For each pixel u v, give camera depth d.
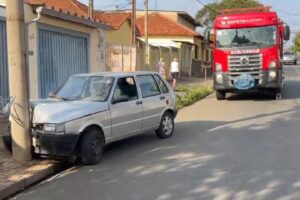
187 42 43.31
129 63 27.45
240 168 8.21
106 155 9.70
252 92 21.98
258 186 7.10
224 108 17.66
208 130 12.44
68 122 8.55
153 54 34.59
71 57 17.12
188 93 22.27
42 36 15.15
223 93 20.94
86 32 18.14
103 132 9.20
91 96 9.66
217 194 6.73
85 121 8.77
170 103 11.59
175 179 7.62
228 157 9.09
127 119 9.95
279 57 19.45
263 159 8.85
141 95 10.56
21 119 8.80
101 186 7.41
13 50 8.73
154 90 11.16
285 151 9.54
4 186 7.21
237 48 19.64
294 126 12.77
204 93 23.41
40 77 15.03
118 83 10.00
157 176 7.86
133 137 11.65
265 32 19.44
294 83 30.08
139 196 6.77
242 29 19.66
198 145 10.39
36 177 8.00
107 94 9.62
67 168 8.88
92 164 8.88
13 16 8.68
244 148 9.91
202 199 6.52
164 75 28.28
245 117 14.88
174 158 9.16
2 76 12.91
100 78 10.09
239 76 19.66
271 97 21.11
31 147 8.91
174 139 11.24
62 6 30.75
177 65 27.97
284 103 18.80
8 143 9.43
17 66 8.74
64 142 8.52
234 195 6.68
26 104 8.84
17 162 8.78
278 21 19.52
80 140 8.80
